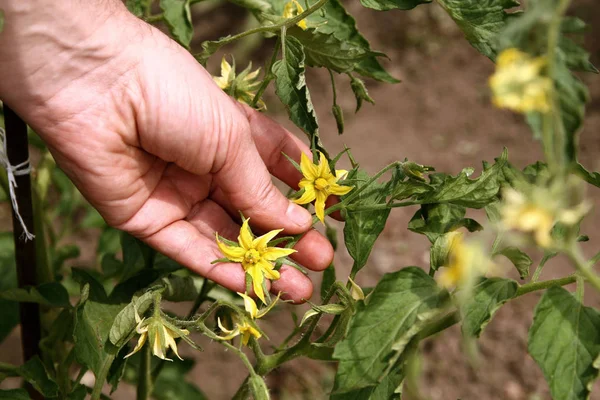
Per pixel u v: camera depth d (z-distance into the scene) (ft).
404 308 1.55
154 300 1.69
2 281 2.23
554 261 3.05
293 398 2.77
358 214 1.75
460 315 1.52
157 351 1.65
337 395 1.64
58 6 1.68
